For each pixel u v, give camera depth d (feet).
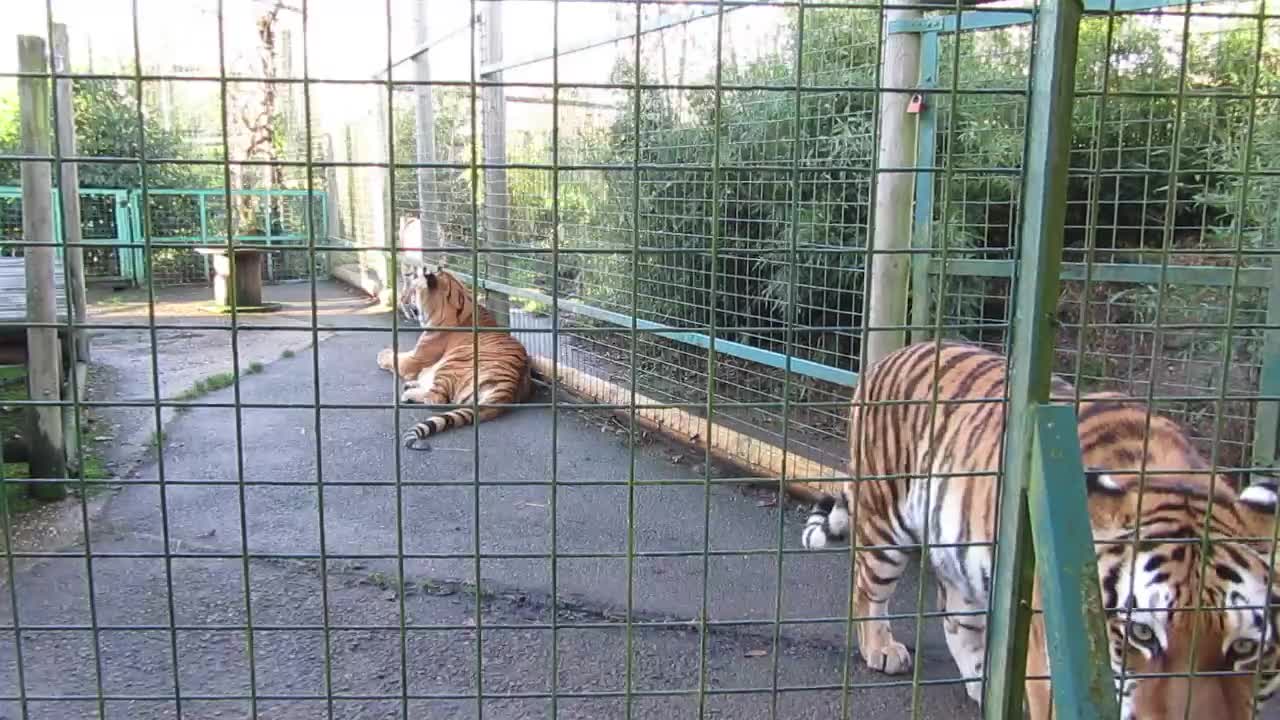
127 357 29.73
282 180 50.88
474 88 6.35
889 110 15.33
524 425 22.72
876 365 11.93
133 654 11.48
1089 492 8.05
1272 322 12.59
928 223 15.84
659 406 6.93
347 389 26.12
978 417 9.85
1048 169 6.40
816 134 19.69
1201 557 7.39
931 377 10.77
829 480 6.99
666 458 19.97
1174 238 15.47
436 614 12.80
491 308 28.96
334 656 11.60
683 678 11.30
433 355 26.43
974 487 9.62
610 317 23.04
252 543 15.19
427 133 34.83
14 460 16.53
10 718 9.96
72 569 13.88
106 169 46.98
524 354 25.70
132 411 22.80
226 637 12.00
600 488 17.97
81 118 46.47
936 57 15.23
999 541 7.02
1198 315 14.20
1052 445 6.47
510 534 15.74
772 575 14.23
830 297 19.67
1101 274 13.91
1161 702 7.46
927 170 6.81
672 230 22.56
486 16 27.43
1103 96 6.64
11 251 28.25
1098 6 13.70
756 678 11.35
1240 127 14.43
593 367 24.88
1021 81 16.03
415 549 15.05
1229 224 14.98
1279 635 7.59
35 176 16.03
